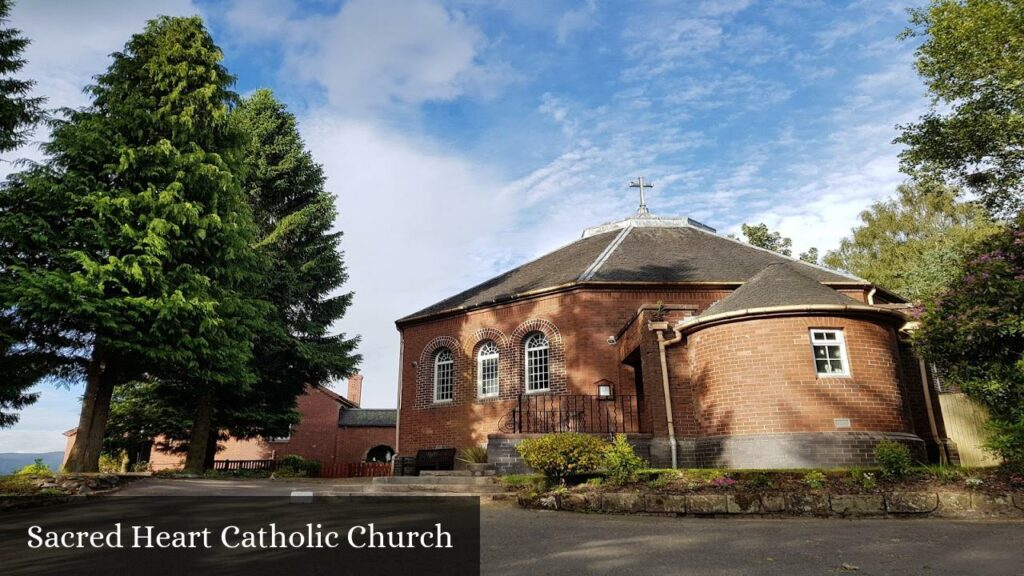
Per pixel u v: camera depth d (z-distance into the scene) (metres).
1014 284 10.32
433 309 22.94
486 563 5.88
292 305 23.80
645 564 5.63
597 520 8.50
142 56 16.44
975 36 16.33
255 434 24.66
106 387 14.19
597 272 19.34
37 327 13.09
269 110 26.39
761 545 6.36
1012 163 18.03
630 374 17.61
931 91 18.19
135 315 13.28
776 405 11.73
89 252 13.55
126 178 14.58
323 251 25.11
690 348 13.76
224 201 16.69
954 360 11.16
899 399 12.02
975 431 13.21
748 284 13.80
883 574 5.11
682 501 8.86
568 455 11.06
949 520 7.85
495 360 20.25
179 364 15.45
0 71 14.34
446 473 13.62
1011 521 7.61
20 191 13.09
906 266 31.42
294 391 24.50
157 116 15.48
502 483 12.22
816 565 5.46
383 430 39.16
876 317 12.40
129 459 32.31
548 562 5.83
